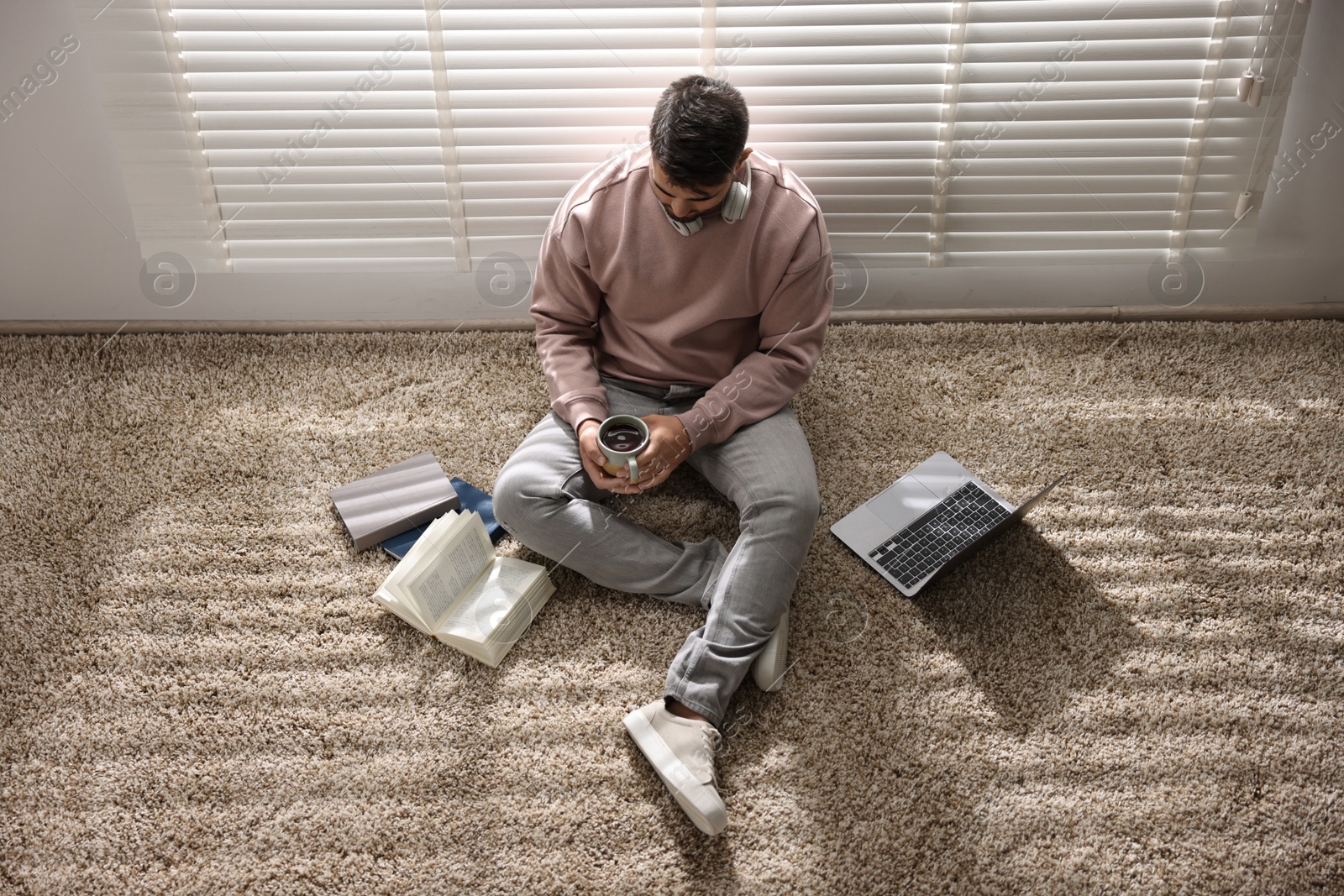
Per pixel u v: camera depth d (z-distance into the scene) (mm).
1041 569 1543
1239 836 1263
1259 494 1643
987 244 1846
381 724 1368
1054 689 1404
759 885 1218
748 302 1490
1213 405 1782
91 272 1828
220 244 1784
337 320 1945
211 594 1515
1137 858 1243
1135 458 1700
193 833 1263
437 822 1274
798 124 1706
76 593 1513
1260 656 1438
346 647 1452
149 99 1604
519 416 1784
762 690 1401
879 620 1483
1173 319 1937
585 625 1481
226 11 1531
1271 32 1589
